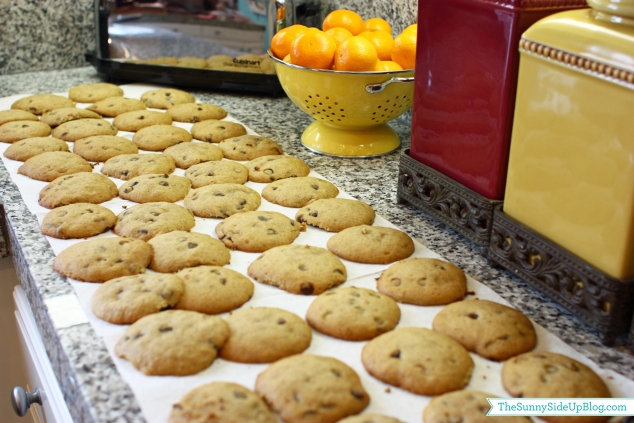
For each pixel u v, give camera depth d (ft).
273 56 3.99
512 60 2.52
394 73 3.59
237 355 2.21
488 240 2.84
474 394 2.01
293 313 2.44
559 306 2.57
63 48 5.94
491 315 2.37
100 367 2.15
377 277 2.75
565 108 2.27
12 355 4.54
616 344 2.33
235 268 2.80
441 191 3.08
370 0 4.91
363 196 3.53
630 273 2.21
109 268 2.67
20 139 4.14
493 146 2.71
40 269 2.74
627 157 2.07
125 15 5.16
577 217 2.32
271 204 3.40
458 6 2.75
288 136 4.41
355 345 2.32
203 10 4.97
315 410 1.94
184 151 3.91
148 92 4.99
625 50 2.02
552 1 2.47
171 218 3.09
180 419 1.90
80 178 3.45
